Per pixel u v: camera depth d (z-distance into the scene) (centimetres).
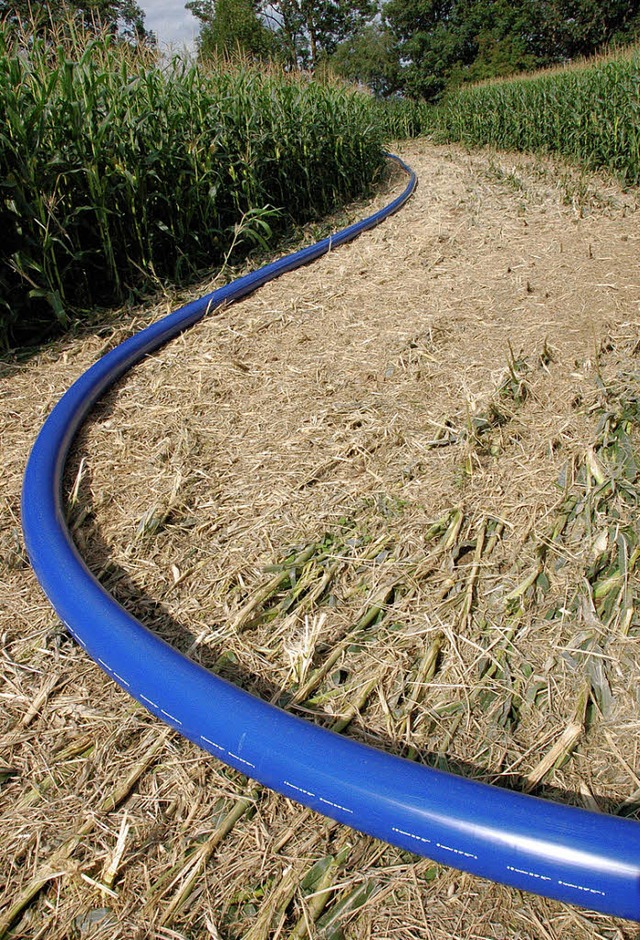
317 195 833
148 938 123
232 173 599
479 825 118
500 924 123
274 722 140
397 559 213
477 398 297
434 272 496
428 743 158
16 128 381
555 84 1130
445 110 1830
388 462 262
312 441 280
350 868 133
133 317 444
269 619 196
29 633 195
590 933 121
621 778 147
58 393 340
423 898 127
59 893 131
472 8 3105
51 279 417
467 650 182
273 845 137
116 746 159
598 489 229
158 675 154
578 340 352
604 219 646
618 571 199
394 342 372
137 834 140
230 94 655
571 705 164
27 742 161
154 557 222
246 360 364
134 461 274
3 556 225
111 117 451
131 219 497
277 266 516
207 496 251
